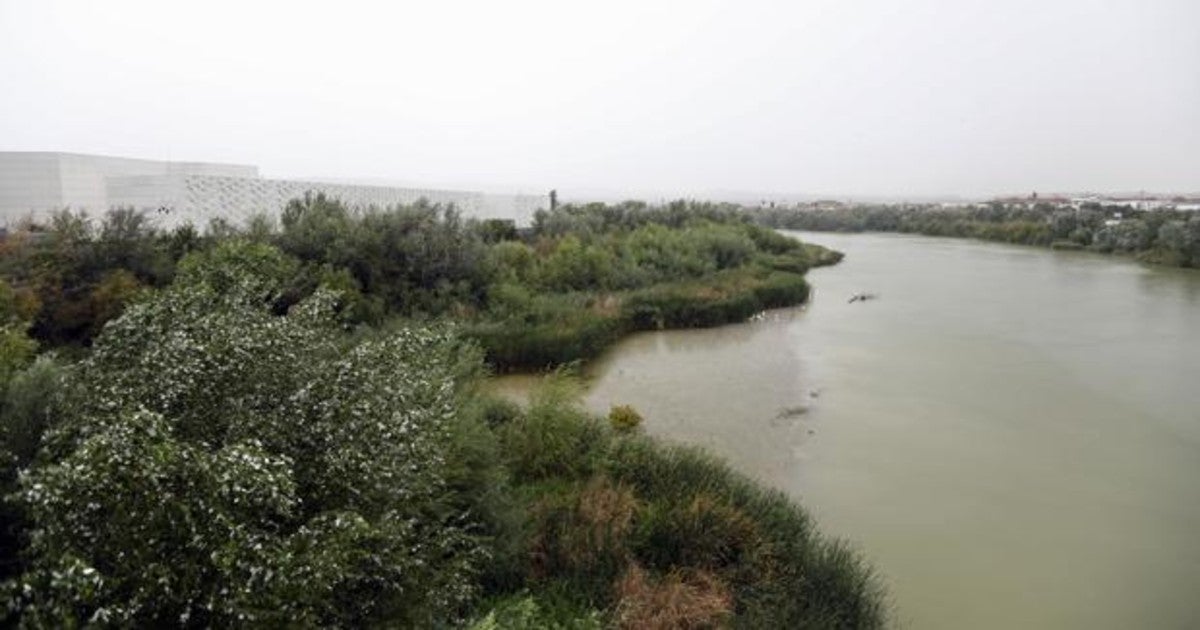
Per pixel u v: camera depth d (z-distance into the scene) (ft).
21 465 15.85
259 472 12.22
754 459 36.01
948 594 23.91
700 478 27.89
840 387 49.49
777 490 29.96
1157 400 46.65
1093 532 28.60
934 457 36.52
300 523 13.83
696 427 40.81
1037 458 36.52
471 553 18.03
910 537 27.94
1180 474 34.50
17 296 38.29
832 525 28.81
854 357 58.49
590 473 28.91
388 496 14.92
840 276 114.32
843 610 20.67
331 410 15.15
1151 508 30.83
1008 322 74.02
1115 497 31.91
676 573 21.56
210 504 11.67
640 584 20.52
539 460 29.09
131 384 15.20
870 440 38.99
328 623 13.02
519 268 72.38
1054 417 43.16
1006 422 42.19
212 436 14.52
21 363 22.16
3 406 17.44
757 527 23.97
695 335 67.10
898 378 51.90
